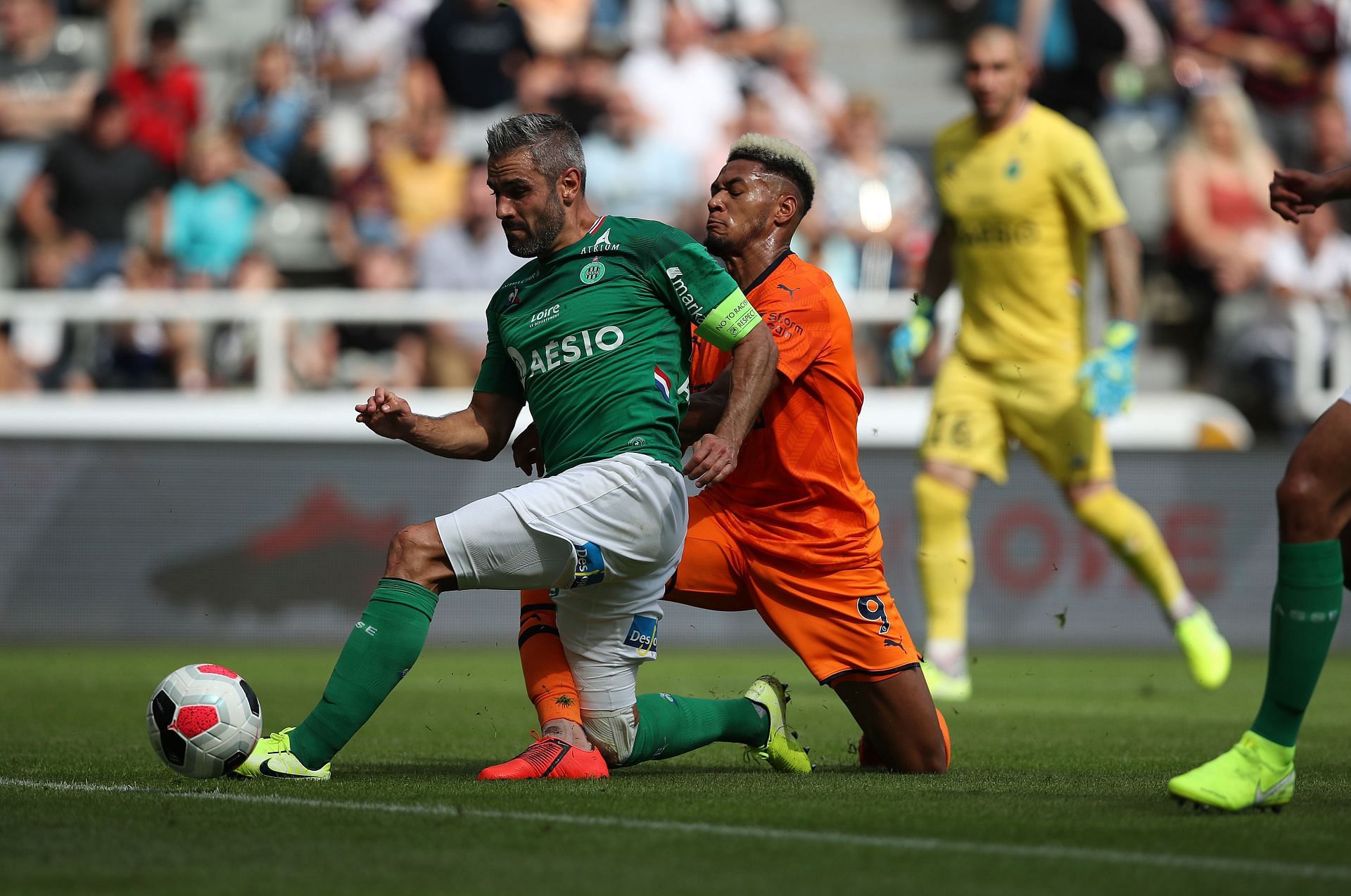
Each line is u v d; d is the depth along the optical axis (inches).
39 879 423.2
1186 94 2223.2
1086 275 1208.2
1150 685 1328.7
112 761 714.8
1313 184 563.8
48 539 1749.5
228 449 1747.0
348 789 592.4
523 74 2190.0
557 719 655.8
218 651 1625.2
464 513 622.8
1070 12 2198.6
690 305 635.5
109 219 2075.5
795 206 709.9
